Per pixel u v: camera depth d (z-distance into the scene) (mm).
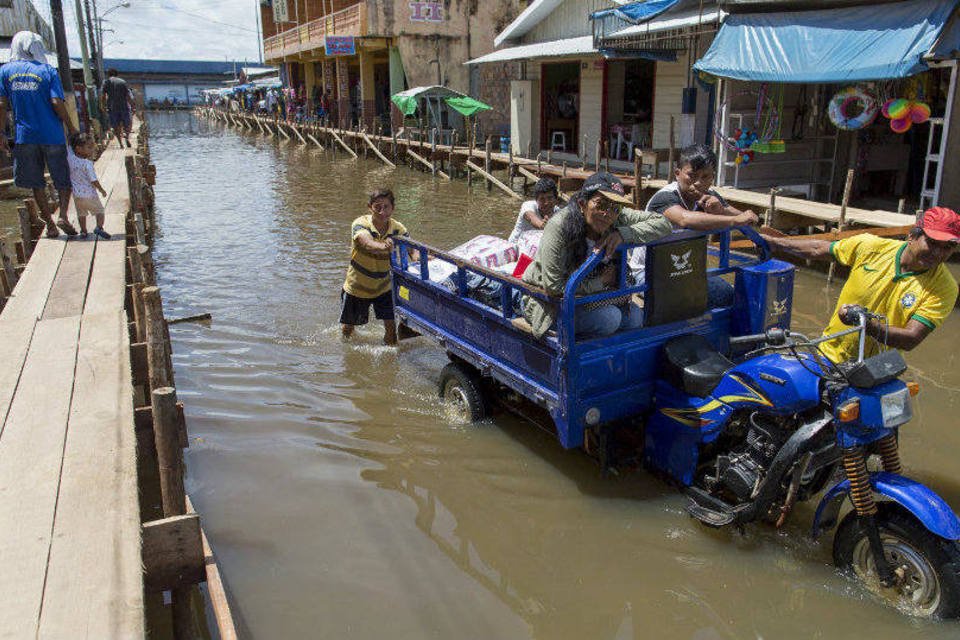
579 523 4449
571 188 17062
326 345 7434
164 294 9367
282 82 48625
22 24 31328
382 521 4480
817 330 7832
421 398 6188
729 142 13172
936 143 13531
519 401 5582
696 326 4707
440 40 28234
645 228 4176
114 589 2627
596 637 3541
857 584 3809
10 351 4922
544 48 19891
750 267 4820
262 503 4660
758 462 4000
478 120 27719
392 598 3811
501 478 4953
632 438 4977
